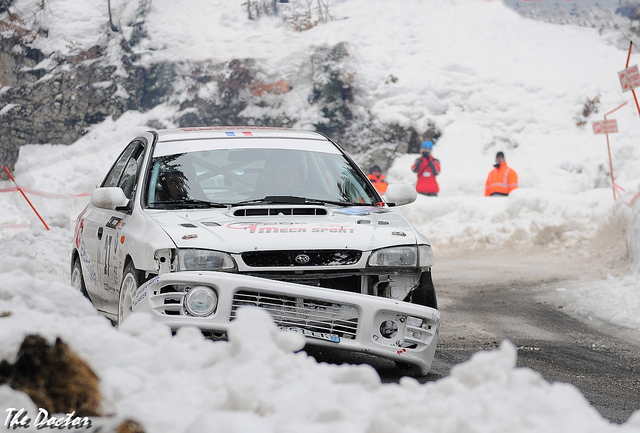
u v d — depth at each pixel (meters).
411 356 11.59
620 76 33.72
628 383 12.51
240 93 71.38
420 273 12.49
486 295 24.77
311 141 15.17
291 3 81.19
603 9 83.81
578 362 14.13
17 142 71.62
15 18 80.06
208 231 11.91
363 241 12.11
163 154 14.19
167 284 11.12
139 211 13.08
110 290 13.98
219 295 11.02
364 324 11.35
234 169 14.05
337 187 14.31
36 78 76.25
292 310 11.28
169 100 72.88
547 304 22.47
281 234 11.94
